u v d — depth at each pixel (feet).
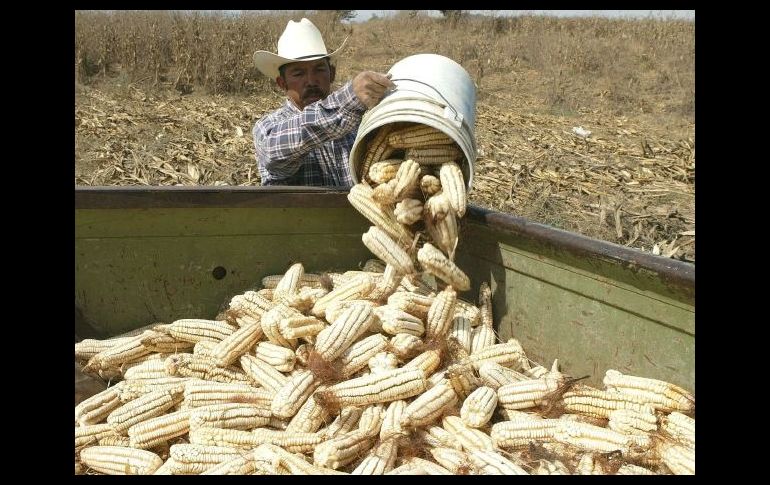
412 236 17.19
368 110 18.01
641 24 135.23
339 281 17.66
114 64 87.76
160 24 88.79
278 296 16.14
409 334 14.71
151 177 45.21
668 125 72.95
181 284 17.95
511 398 13.66
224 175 46.03
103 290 17.37
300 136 18.97
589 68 107.45
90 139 53.83
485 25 142.31
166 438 13.42
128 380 14.82
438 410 13.16
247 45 86.84
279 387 14.17
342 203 18.53
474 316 16.65
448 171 16.51
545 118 72.90
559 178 45.24
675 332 12.64
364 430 12.81
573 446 12.32
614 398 13.00
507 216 16.20
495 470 11.60
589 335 14.52
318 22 131.54
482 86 96.32
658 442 12.06
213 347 15.29
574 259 14.49
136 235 17.38
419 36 138.10
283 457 12.03
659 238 34.27
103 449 13.30
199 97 79.77
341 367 14.06
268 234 18.40
